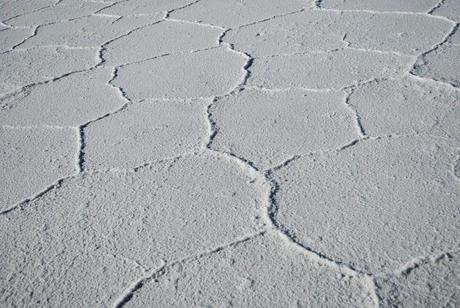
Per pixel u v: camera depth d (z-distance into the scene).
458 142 3.36
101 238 2.81
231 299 2.37
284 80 4.50
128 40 5.93
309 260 2.54
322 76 4.50
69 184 3.32
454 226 2.66
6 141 3.93
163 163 3.47
